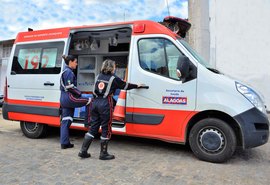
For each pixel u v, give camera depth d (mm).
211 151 4602
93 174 4055
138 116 5055
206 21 8141
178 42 4871
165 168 4324
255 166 4480
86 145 4801
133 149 5422
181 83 4746
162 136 4914
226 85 4520
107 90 4625
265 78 11844
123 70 7109
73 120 5812
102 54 7203
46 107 5988
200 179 3881
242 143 4449
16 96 6445
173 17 5508
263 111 4578
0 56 15258
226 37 12523
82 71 7344
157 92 4918
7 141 6117
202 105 4602
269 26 11703
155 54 5023
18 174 4047
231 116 4438
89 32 6078
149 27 5137
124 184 3693
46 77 6008
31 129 6398
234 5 12320
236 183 3750
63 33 6027
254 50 12023
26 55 6438
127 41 6852
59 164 4492
